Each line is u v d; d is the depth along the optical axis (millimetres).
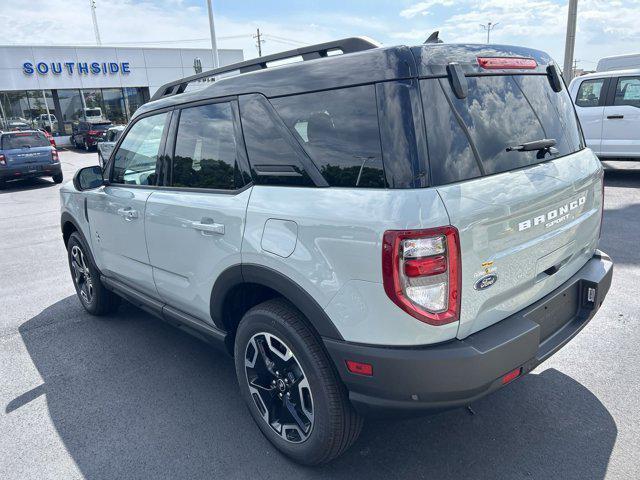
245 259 2367
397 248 1787
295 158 2217
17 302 4926
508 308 2137
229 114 2561
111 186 3578
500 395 2910
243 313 2770
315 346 2174
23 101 27312
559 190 2256
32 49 26797
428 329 1865
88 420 2910
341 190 2018
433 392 1895
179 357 3648
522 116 2287
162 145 3062
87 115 29016
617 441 2480
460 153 1956
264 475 2406
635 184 8914
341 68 2074
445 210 1805
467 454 2457
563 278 2492
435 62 1958
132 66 29641
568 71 15398
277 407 2535
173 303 3152
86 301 4480
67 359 3680
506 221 1997
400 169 1856
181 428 2797
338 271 1963
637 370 3098
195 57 31703
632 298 4125
